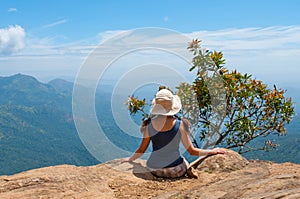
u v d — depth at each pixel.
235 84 7.11
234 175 4.16
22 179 4.14
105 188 4.14
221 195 3.38
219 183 3.74
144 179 4.56
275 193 3.05
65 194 3.80
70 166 4.97
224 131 7.21
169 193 3.83
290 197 2.88
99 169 4.75
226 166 4.75
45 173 4.40
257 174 4.01
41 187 3.97
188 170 4.54
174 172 4.52
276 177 3.58
